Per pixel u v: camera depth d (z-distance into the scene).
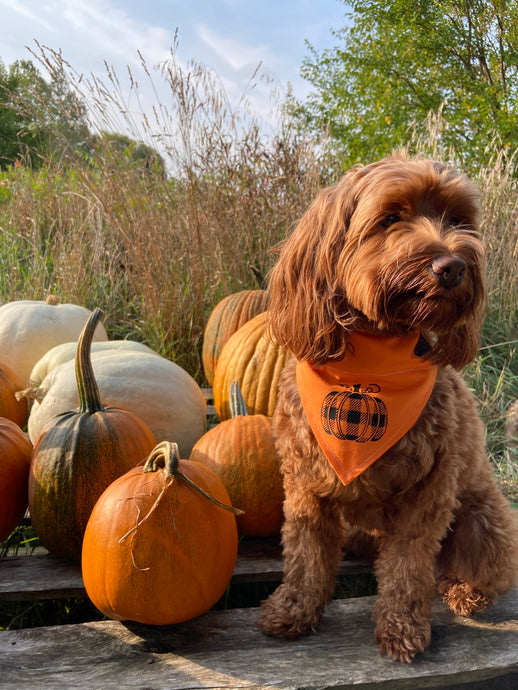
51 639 0.75
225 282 1.96
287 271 0.83
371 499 0.78
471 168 2.77
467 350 0.78
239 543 1.00
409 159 0.81
